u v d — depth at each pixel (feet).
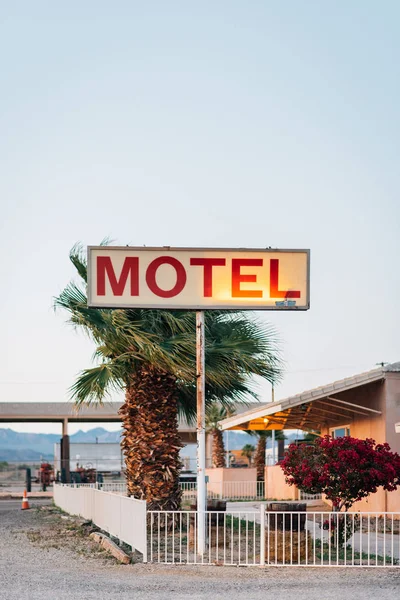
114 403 153.48
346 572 45.60
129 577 43.60
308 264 55.01
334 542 54.65
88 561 49.52
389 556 51.60
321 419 97.76
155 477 64.75
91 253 54.80
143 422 65.41
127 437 66.03
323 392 78.48
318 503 97.40
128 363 65.57
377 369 77.46
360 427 84.17
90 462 161.99
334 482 53.83
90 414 153.17
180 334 64.44
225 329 68.39
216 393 71.87
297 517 49.24
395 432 76.28
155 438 65.21
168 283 54.75
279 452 157.48
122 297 54.65
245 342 66.13
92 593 38.75
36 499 132.67
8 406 150.92
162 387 65.87
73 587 40.40
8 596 37.88
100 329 63.62
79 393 64.85
